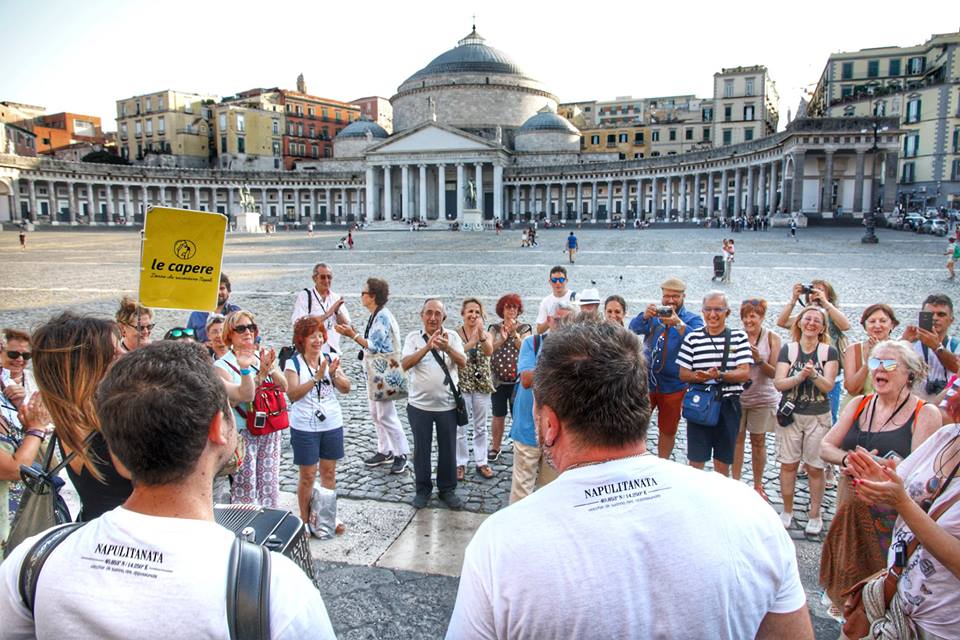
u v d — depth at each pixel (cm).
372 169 9706
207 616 195
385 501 711
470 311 770
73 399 336
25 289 2530
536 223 8906
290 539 279
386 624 477
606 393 216
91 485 352
